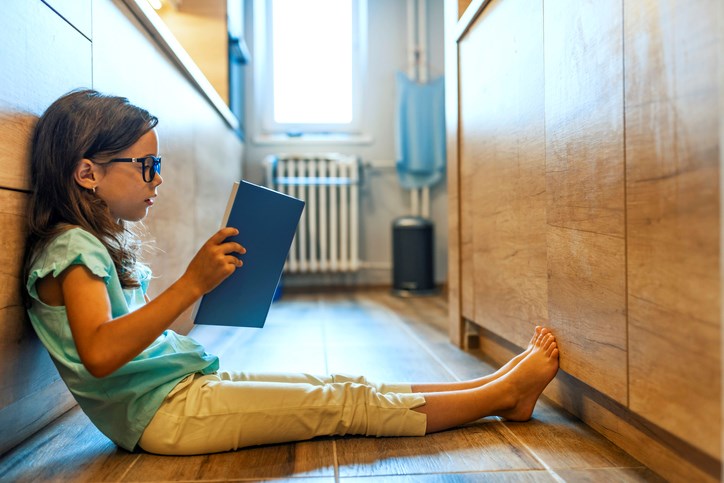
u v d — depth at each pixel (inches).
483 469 32.4
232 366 58.5
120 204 36.0
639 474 31.5
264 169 127.8
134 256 38.9
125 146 35.1
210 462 33.6
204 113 81.7
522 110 47.8
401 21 132.4
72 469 32.9
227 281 36.2
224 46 103.0
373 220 133.9
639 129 29.8
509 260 51.7
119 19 48.8
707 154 24.4
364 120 133.2
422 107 127.6
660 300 28.3
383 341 72.6
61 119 34.3
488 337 64.1
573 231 38.1
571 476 31.3
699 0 24.7
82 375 32.9
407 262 124.8
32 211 34.6
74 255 31.5
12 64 32.7
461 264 67.9
